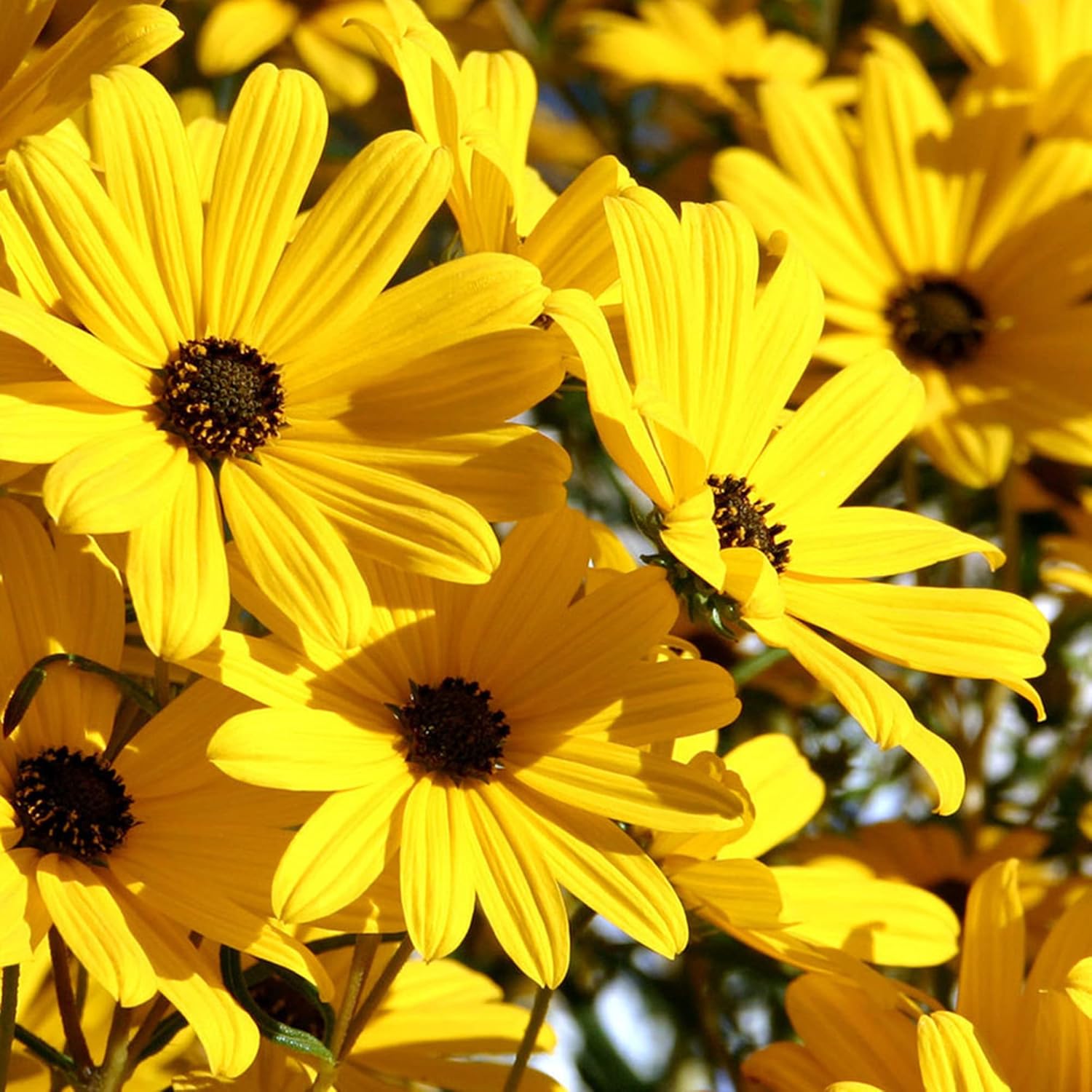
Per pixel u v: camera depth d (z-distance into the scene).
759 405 0.54
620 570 0.54
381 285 0.50
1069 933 0.54
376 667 0.50
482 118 0.53
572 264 0.52
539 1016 0.51
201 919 0.49
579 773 0.50
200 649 0.47
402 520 0.49
